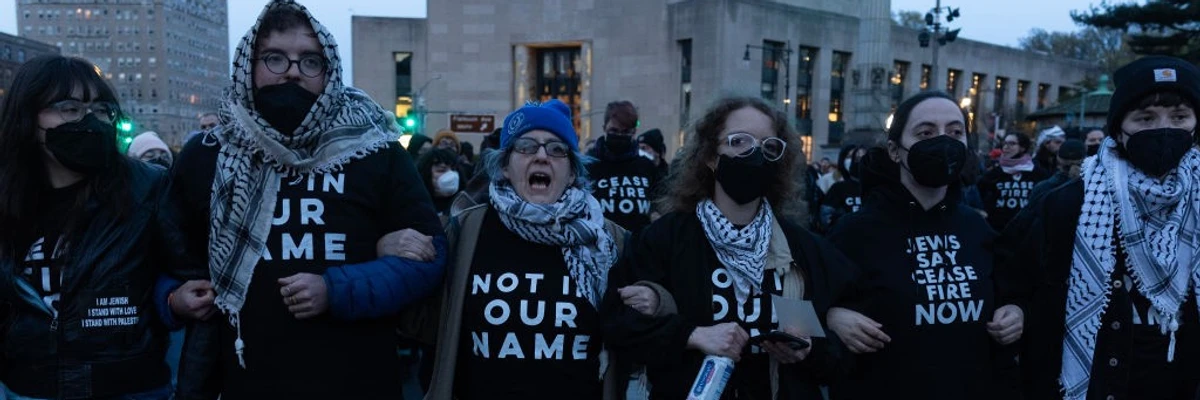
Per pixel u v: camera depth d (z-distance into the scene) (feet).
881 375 9.52
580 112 156.46
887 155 10.26
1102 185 9.41
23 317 8.78
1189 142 8.98
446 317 9.53
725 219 8.93
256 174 8.55
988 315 9.58
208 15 585.63
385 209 9.18
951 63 184.34
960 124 9.69
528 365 9.05
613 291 9.06
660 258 9.07
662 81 143.54
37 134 8.70
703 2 136.05
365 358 8.79
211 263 8.57
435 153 22.81
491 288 9.23
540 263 9.30
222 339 8.82
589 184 10.31
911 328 9.40
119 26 511.81
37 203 8.86
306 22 8.76
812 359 8.46
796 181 9.59
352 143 8.75
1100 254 9.21
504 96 159.84
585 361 9.25
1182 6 88.74
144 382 9.12
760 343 8.43
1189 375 9.09
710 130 9.20
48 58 8.82
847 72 157.99
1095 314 9.21
